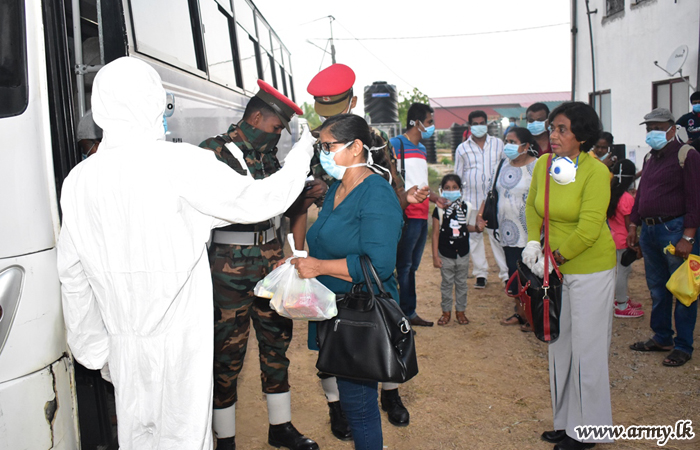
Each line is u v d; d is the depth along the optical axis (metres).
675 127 4.60
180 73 4.09
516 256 5.51
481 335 5.52
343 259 2.50
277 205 2.53
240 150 3.11
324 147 2.63
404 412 3.86
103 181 2.34
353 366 2.41
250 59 7.48
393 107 20.31
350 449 3.57
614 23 12.73
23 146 2.31
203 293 2.46
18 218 2.28
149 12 3.59
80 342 2.49
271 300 2.53
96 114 2.40
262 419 4.03
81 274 2.44
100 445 2.81
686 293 4.22
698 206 4.32
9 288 2.24
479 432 3.72
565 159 3.09
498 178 5.64
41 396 2.37
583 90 14.58
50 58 2.48
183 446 2.44
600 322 3.18
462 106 43.06
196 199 2.35
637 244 5.37
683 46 9.64
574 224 3.18
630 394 4.16
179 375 2.41
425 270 8.51
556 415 3.48
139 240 2.33
